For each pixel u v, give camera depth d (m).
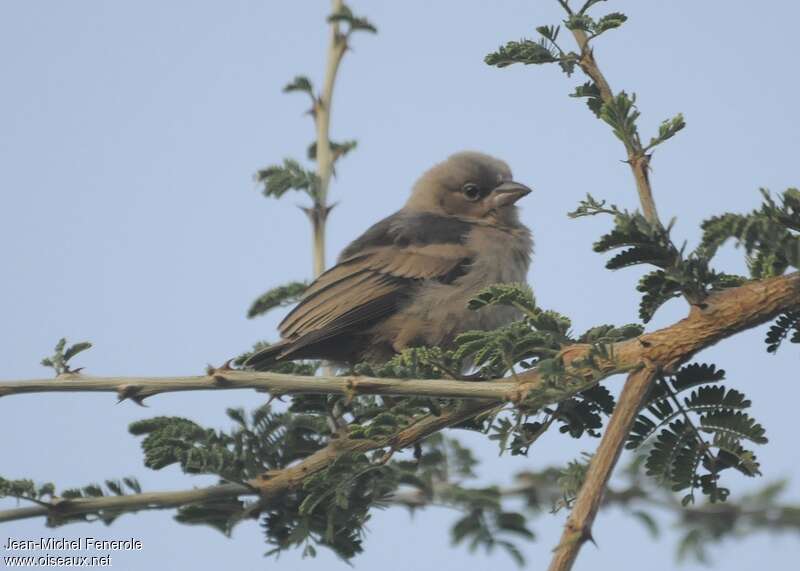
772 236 7.61
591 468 7.51
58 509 9.59
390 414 9.98
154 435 10.57
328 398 10.88
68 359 9.38
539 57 9.31
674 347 8.15
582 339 8.88
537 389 8.21
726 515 13.62
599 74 9.26
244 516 10.39
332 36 14.81
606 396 9.21
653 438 8.52
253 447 10.99
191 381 9.07
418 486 12.41
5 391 9.16
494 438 8.52
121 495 9.89
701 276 8.21
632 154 8.72
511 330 8.86
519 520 12.44
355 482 10.28
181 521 10.41
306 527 10.23
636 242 8.28
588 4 9.29
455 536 12.39
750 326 8.14
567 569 6.83
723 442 8.38
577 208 8.48
